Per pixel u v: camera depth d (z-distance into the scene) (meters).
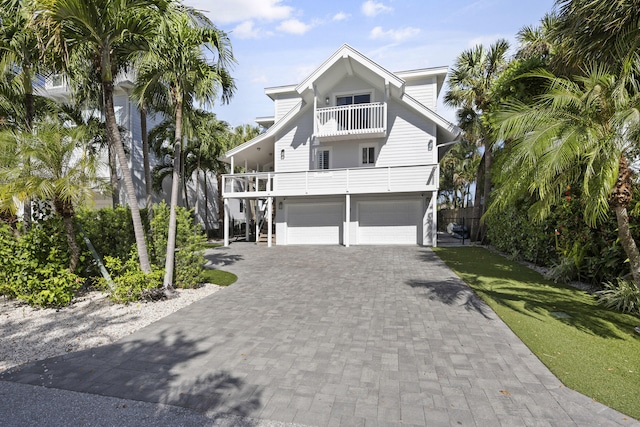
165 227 7.75
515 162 4.77
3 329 5.00
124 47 6.66
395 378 3.39
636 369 3.50
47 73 8.41
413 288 7.25
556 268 7.69
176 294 6.86
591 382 3.24
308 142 17.33
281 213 17.50
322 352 4.04
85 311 5.86
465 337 4.47
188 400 3.02
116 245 7.78
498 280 7.88
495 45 15.21
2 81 8.47
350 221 16.55
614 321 4.99
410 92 17.36
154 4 5.88
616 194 4.36
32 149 5.95
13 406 2.96
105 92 6.38
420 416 2.76
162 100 9.37
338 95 17.22
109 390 3.21
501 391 3.13
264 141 18.12
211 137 19.38
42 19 5.31
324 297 6.62
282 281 8.20
